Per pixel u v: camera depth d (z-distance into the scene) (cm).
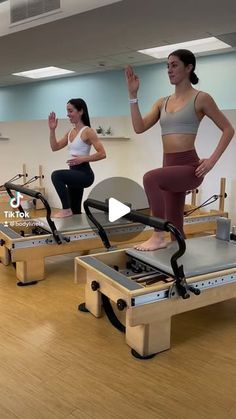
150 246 235
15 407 152
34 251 281
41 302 252
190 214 423
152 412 150
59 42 508
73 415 148
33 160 628
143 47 541
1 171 681
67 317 231
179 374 175
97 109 781
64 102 838
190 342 204
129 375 174
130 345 197
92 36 478
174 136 228
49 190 616
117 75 730
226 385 167
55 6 410
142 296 179
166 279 211
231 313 241
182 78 225
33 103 908
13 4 449
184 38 493
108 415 148
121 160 530
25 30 451
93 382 169
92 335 210
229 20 416
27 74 816
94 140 335
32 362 183
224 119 221
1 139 666
